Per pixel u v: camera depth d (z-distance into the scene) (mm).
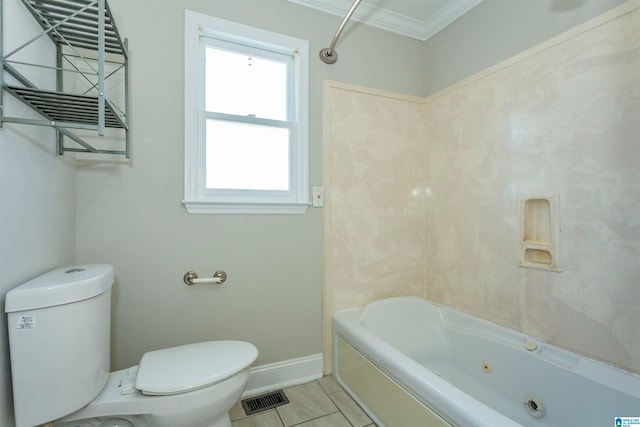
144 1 1450
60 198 1201
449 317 1875
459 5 1863
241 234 1642
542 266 1427
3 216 851
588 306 1259
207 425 1148
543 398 1293
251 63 1731
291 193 1805
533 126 1471
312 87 1816
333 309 1867
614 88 1176
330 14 1873
